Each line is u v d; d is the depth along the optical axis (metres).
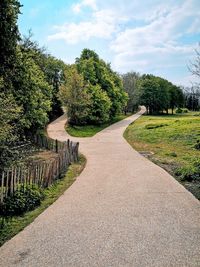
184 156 23.30
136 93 92.31
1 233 8.71
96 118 56.12
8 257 7.27
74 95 51.62
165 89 99.12
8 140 12.39
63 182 15.10
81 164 20.42
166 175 16.28
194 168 15.85
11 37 20.31
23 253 7.46
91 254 7.32
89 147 30.25
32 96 27.66
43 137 29.39
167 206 10.88
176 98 107.81
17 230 8.91
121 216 9.90
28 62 25.69
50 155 23.91
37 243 8.00
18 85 24.16
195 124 44.12
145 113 100.31
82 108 52.59
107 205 11.12
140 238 8.16
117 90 68.88
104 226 9.05
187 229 8.73
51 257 7.22
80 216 9.98
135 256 7.18
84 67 59.69
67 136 41.25
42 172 13.60
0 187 10.47
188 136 34.38
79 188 13.80
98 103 57.22
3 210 10.27
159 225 9.06
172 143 31.88
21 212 10.41
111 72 76.06
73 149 21.31
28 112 27.42
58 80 72.25
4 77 20.81
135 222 9.34
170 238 8.14
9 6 19.61
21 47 25.81
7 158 11.83
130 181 14.97
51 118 62.00
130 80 94.62
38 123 32.22
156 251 7.41
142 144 32.28
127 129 51.12
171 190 13.15
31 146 27.77
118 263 6.88
